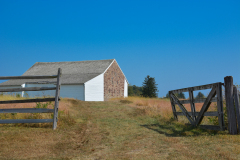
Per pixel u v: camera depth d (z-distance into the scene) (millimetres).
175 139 6133
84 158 4844
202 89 7238
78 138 6840
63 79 33156
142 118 10297
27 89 8125
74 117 10211
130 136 6926
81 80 31656
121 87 40781
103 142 6309
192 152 4816
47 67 42094
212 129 6828
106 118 10398
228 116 6215
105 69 35500
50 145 5949
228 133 6258
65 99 19266
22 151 5352
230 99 6184
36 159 4809
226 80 6289
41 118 8828
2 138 6414
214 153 4629
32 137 6660
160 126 8422
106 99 35062
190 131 7219
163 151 5066
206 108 7145
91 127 8438
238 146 4957
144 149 5363
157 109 13086
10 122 7957
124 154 5023
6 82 35031
